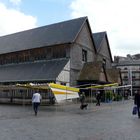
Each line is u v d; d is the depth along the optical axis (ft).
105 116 55.36
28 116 54.80
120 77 137.59
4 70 127.54
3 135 31.40
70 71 109.50
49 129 36.32
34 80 102.68
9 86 92.32
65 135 31.48
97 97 91.25
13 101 110.11
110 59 154.51
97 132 33.83
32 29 142.10
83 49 120.78
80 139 28.91
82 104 74.79
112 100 116.67
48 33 127.24
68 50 110.93
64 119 49.42
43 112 64.54
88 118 51.31
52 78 98.32
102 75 115.75
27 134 32.17
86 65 118.62
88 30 126.72
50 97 95.09
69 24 123.65
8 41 145.48
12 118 50.85
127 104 97.91
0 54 135.95
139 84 255.70
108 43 150.41
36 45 121.60
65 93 82.38
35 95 57.06
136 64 258.78
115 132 33.88
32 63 121.90
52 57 115.24
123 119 49.57
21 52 127.95
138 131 34.73
